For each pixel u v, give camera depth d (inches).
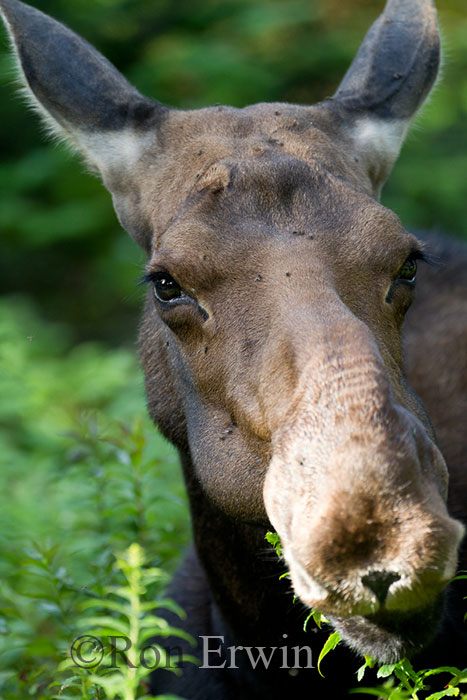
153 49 1392.7
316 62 1387.8
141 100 513.3
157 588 577.9
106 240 1365.7
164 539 590.9
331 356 340.8
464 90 1315.2
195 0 1402.6
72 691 452.4
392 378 384.5
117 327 1376.7
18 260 1425.9
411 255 419.8
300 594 331.9
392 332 408.2
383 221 412.5
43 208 1353.3
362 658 458.0
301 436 329.4
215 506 432.8
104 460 657.6
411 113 528.1
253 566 464.4
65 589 518.0
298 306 374.3
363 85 522.9
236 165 428.5
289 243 400.8
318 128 481.7
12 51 535.2
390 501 310.8
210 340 406.9
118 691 365.1
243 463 396.5
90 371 1008.9
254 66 1339.8
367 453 313.4
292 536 326.3
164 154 487.2
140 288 511.8
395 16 553.0
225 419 407.2
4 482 785.6
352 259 401.7
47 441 888.9
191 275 408.8
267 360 373.1
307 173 423.5
